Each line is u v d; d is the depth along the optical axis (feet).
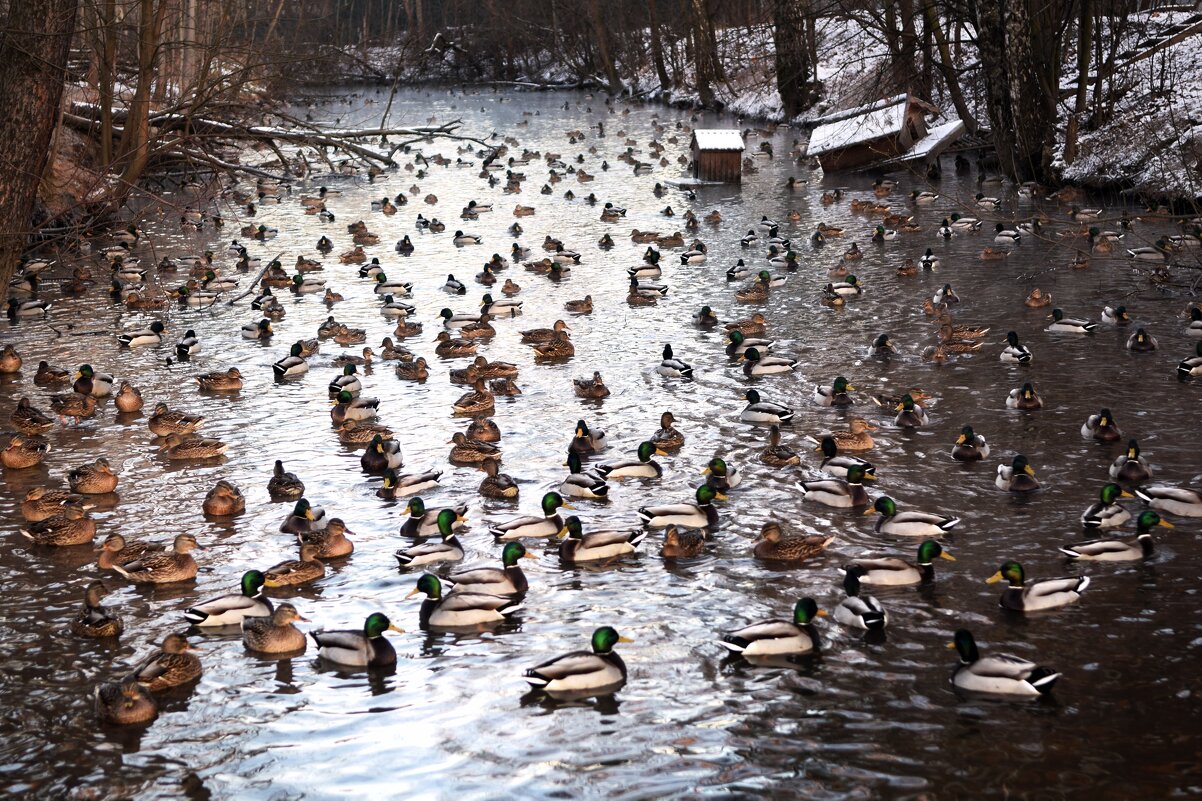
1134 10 270.05
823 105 305.32
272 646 61.36
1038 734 51.62
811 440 90.68
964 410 95.81
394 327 134.10
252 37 172.76
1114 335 115.75
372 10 555.28
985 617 62.39
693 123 331.16
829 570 68.95
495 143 307.37
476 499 81.35
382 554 73.36
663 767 50.39
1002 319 124.06
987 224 178.19
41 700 57.31
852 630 61.72
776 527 70.90
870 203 194.49
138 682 56.39
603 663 57.21
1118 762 49.39
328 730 54.19
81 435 98.94
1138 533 70.23
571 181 246.68
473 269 165.58
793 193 219.20
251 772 51.01
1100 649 58.59
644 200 219.82
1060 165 199.00
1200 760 49.26
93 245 180.14
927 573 67.05
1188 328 114.42
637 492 81.82
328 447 94.02
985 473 82.17
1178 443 85.76
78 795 49.47
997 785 48.19
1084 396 97.71
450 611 63.67
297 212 221.46
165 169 172.24
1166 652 57.98
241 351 124.57
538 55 480.23
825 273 152.56
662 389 106.11
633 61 419.95
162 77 202.90
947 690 55.52
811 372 108.99
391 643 61.31
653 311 136.77
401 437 95.45
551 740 52.70
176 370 118.01
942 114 245.04
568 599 66.49
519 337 126.93
